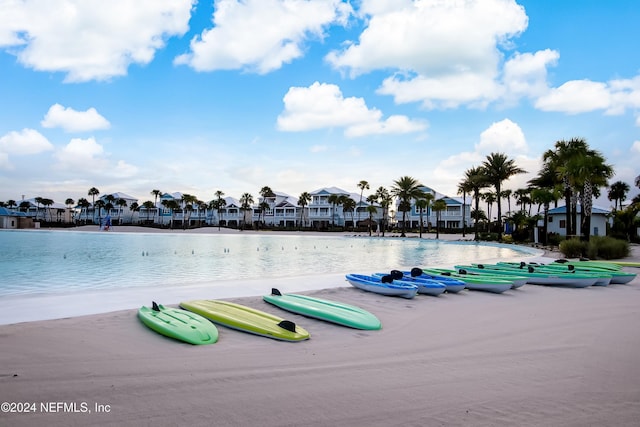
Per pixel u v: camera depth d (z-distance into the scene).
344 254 27.36
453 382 4.18
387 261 22.02
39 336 5.32
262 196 102.19
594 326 6.73
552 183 41.69
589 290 10.88
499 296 9.64
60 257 21.47
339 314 6.66
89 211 117.81
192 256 23.78
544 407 3.66
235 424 3.22
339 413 3.45
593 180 25.72
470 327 6.52
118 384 3.89
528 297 9.61
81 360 4.49
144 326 5.96
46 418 3.24
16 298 8.04
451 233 74.38
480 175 47.56
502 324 6.77
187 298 8.34
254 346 5.23
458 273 11.79
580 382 4.25
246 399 3.66
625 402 3.79
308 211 94.44
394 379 4.22
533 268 12.88
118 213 111.38
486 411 3.55
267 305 7.87
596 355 5.17
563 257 22.81
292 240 47.50
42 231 61.59
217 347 5.14
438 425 3.29
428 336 5.93
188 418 3.29
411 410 3.53
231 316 6.29
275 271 16.53
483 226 81.69
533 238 42.56
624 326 6.76
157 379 4.04
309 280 11.58
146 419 3.26
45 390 3.73
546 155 31.03
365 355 4.99
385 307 7.98
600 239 22.89
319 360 4.76
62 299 7.96
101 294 8.60
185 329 5.54
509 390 4.01
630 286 11.73
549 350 5.36
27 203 110.62
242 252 27.80
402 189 59.16
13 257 21.25
